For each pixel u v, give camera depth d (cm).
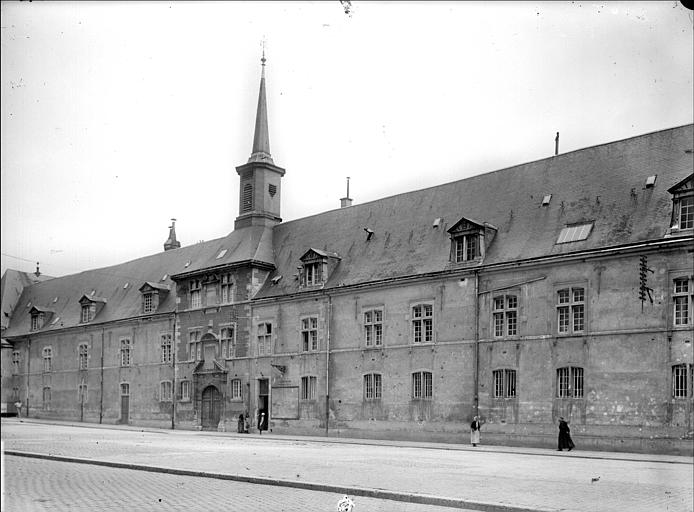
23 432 4381
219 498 1405
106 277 7181
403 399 3891
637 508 1259
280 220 5572
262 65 5681
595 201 3453
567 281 3288
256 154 5556
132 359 6125
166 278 6209
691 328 2848
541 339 3338
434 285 3850
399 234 4350
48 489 1561
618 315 3086
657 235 3047
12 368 7738
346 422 4169
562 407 3209
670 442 2831
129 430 5053
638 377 2978
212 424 5147
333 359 4309
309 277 4603
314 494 1488
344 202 5725
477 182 4172
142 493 1488
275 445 3300
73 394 6775
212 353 5247
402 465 2164
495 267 3562
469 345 3631
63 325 7056
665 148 3356
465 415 3591
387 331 4044
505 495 1427
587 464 2327
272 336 4750
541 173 3853
